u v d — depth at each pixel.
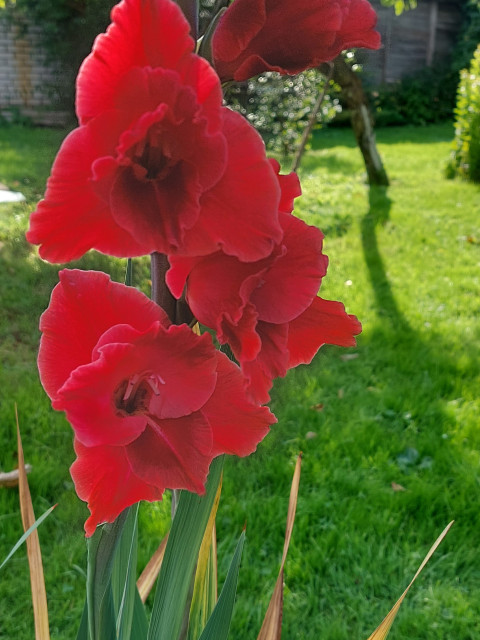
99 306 0.82
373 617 2.92
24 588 2.95
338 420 4.23
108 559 0.98
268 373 0.86
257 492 3.53
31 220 0.71
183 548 1.08
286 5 0.85
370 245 7.39
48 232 0.72
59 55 10.19
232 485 3.55
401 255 7.15
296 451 3.87
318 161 12.34
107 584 1.00
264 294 0.86
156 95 0.70
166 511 3.33
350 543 3.22
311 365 4.84
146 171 0.73
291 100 7.71
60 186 0.70
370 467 3.81
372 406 4.38
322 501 3.46
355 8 0.91
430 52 19.30
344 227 8.02
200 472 0.81
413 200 9.33
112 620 1.16
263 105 7.62
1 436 3.76
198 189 0.73
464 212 8.80
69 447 3.75
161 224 0.73
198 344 0.79
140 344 0.78
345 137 15.67
